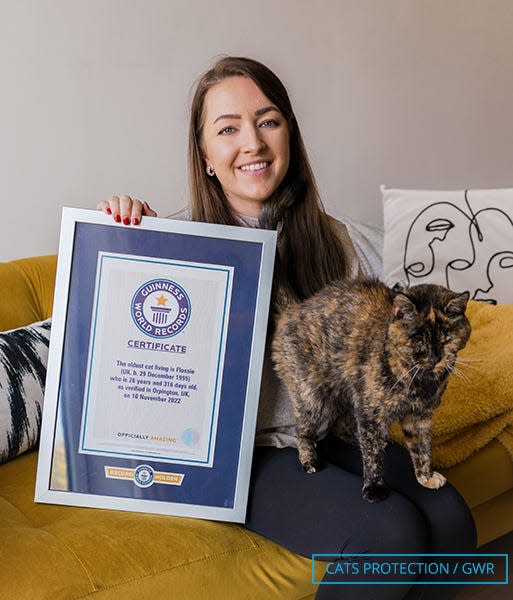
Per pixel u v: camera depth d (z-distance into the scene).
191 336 1.56
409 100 3.25
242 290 1.56
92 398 1.56
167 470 1.57
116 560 1.41
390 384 1.47
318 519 1.48
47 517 1.58
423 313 1.44
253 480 1.61
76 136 2.60
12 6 2.42
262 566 1.52
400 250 2.71
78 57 2.55
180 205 2.83
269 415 1.68
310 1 2.95
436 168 3.38
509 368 2.07
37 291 2.21
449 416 1.94
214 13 2.76
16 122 2.50
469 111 3.40
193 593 1.44
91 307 1.56
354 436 1.75
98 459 1.57
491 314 2.38
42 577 1.34
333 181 3.15
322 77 3.03
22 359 1.90
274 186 1.69
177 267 1.55
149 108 2.71
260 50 2.88
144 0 2.62
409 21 3.18
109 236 1.55
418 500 1.53
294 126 1.73
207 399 1.57
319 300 1.61
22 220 2.57
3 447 1.81
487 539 2.10
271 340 1.69
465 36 3.32
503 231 2.61
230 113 1.62
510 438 2.02
